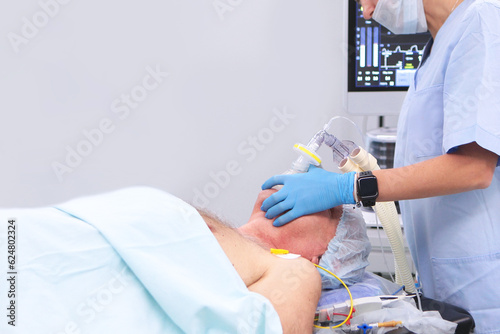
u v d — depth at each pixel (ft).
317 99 7.49
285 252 3.92
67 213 2.90
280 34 7.34
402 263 4.22
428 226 4.26
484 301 4.01
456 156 3.77
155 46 7.37
